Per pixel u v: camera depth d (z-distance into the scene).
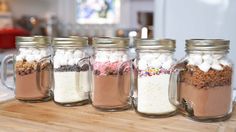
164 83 0.61
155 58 0.61
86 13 2.79
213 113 0.58
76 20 2.82
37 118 0.62
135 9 2.62
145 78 0.61
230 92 0.60
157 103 0.61
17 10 2.93
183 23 1.31
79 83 0.70
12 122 0.60
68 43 0.69
